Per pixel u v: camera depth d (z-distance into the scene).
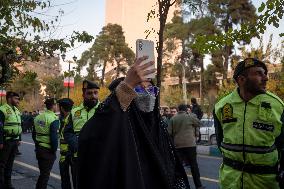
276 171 3.43
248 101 3.46
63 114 7.48
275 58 23.31
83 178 2.08
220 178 3.63
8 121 8.21
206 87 43.78
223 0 37.94
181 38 46.94
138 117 2.22
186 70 49.78
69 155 5.98
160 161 2.19
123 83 2.14
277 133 3.38
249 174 3.42
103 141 2.06
